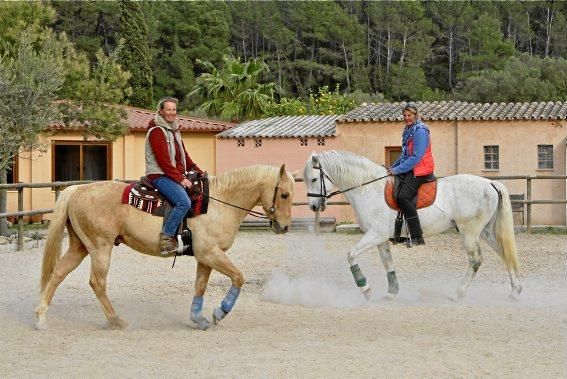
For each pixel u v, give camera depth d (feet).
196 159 82.48
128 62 145.07
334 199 73.15
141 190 26.89
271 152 76.84
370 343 24.66
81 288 35.83
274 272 41.81
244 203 27.45
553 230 63.05
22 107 56.13
